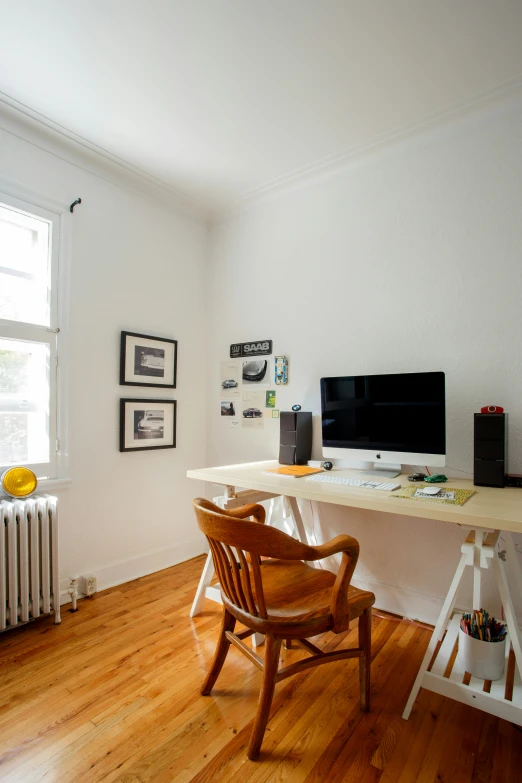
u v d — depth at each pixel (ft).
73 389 7.23
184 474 9.25
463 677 4.56
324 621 3.94
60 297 7.10
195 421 9.55
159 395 8.76
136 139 6.98
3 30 4.91
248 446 8.96
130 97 6.00
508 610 4.27
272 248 8.69
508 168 5.96
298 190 8.29
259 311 8.87
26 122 6.53
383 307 7.09
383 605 6.90
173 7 4.61
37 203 6.79
